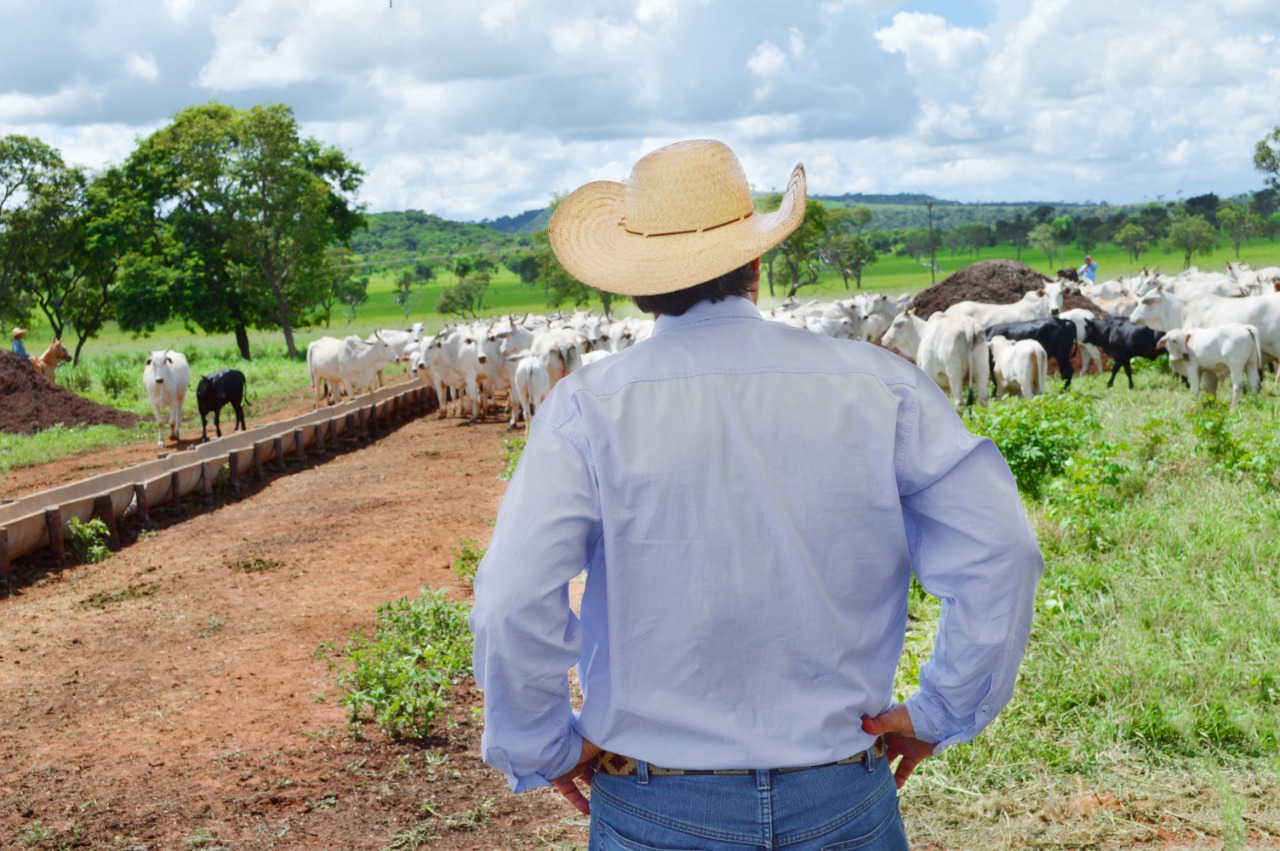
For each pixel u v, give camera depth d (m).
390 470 14.78
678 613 1.77
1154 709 4.68
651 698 1.79
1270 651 5.18
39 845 4.56
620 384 1.84
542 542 1.73
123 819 4.79
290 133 50.12
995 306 21.62
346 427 17.95
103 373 30.78
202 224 52.12
